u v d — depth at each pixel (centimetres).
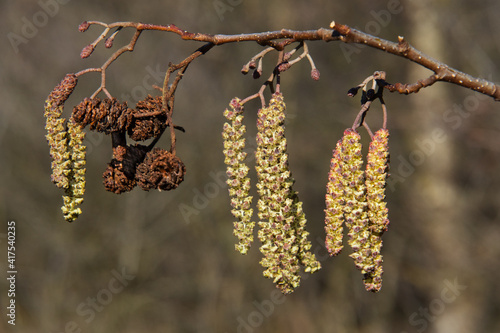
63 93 277
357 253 267
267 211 275
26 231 1118
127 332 1105
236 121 281
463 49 1034
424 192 1048
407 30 1067
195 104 1092
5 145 1090
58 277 1100
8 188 1091
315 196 1115
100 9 1094
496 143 984
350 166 264
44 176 1104
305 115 1091
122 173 286
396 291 1119
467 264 1044
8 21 1077
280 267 277
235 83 1092
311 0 1084
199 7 1090
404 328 1113
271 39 294
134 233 1105
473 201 1057
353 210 265
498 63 1052
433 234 1053
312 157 1105
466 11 1039
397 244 1081
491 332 1056
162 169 283
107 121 278
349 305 1129
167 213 1123
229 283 1134
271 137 272
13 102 1077
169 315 1130
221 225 1131
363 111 276
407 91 277
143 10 1089
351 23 1077
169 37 1090
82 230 1110
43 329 1068
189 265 1143
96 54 1079
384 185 268
